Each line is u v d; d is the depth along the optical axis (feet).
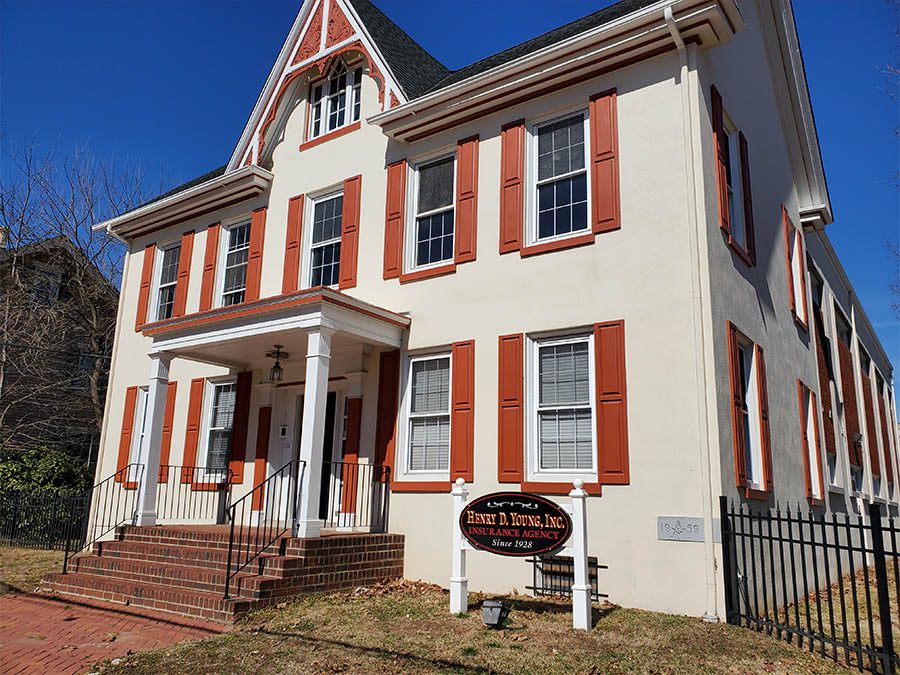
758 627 23.32
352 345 37.24
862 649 19.16
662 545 26.35
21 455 63.26
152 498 37.99
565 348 31.30
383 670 19.03
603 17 37.88
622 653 20.40
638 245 29.63
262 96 46.88
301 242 42.93
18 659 20.67
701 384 26.63
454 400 33.37
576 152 33.06
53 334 72.95
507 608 23.63
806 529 36.81
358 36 42.47
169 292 51.55
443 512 32.65
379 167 40.34
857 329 67.51
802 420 40.50
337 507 37.11
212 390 46.09
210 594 26.81
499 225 34.09
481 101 35.45
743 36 38.22
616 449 28.17
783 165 46.01
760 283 35.42
